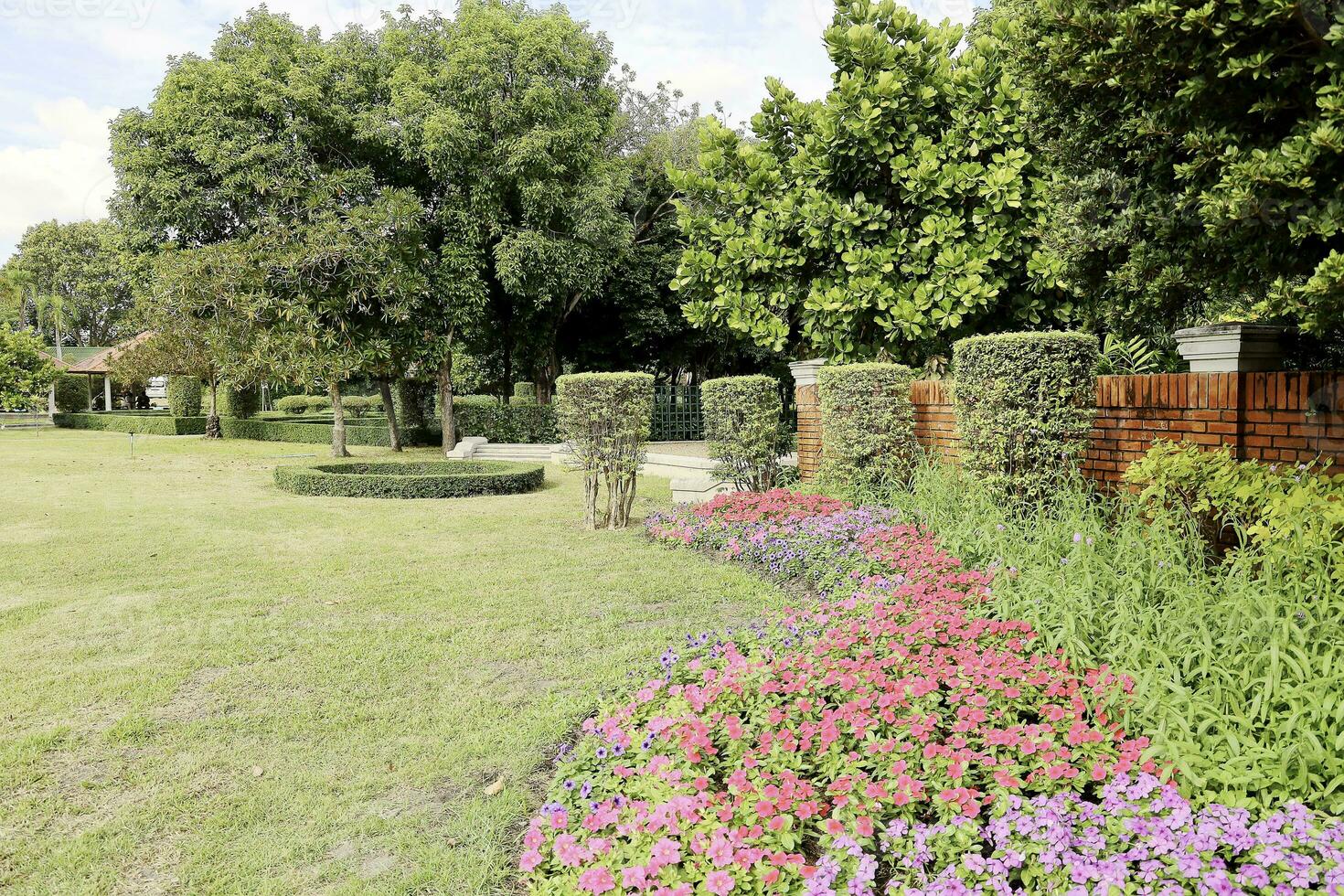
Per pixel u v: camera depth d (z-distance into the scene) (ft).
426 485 36.27
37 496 36.37
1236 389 14.85
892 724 8.90
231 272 48.26
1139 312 16.06
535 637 14.98
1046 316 25.63
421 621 16.20
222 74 49.73
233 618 16.56
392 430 63.31
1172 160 12.48
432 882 7.64
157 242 53.31
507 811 8.77
